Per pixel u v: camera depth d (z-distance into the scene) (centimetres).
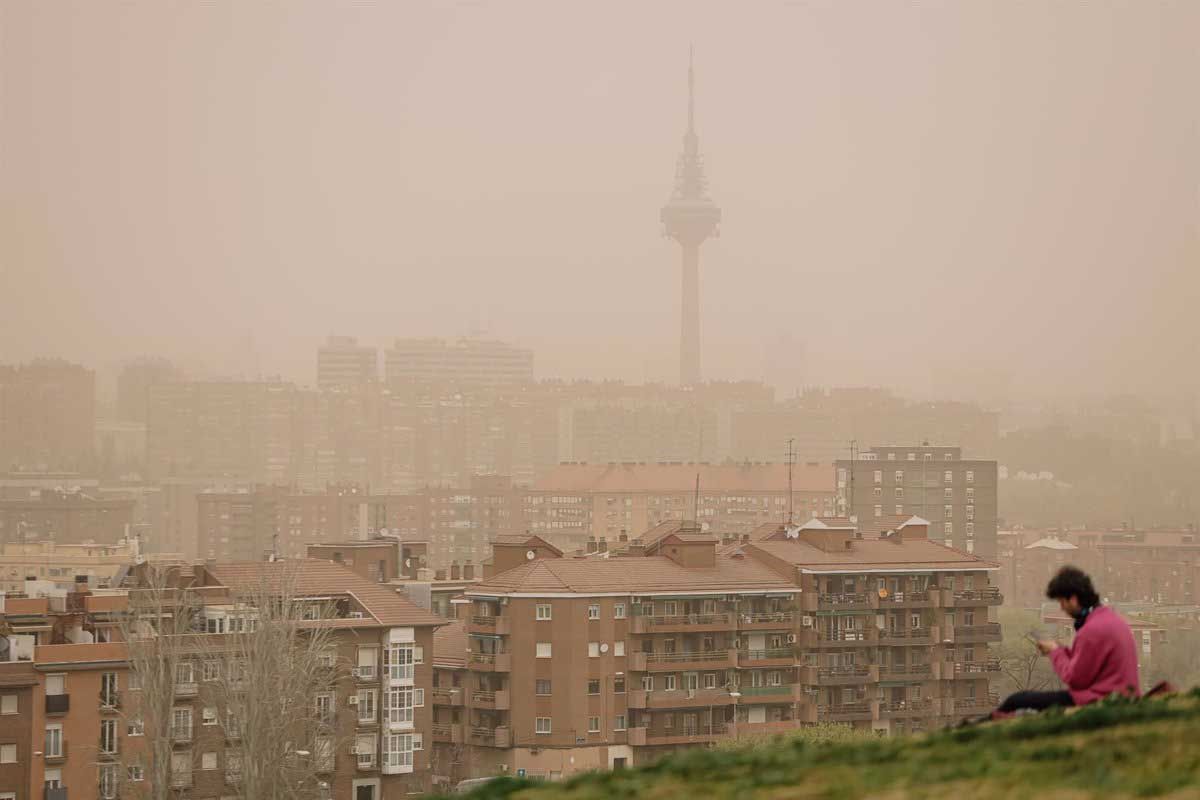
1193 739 3797
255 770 13412
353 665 16450
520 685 19000
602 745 19075
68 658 14412
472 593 19438
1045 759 3778
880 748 4078
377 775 16488
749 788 3784
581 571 19512
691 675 19662
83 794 14350
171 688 13712
